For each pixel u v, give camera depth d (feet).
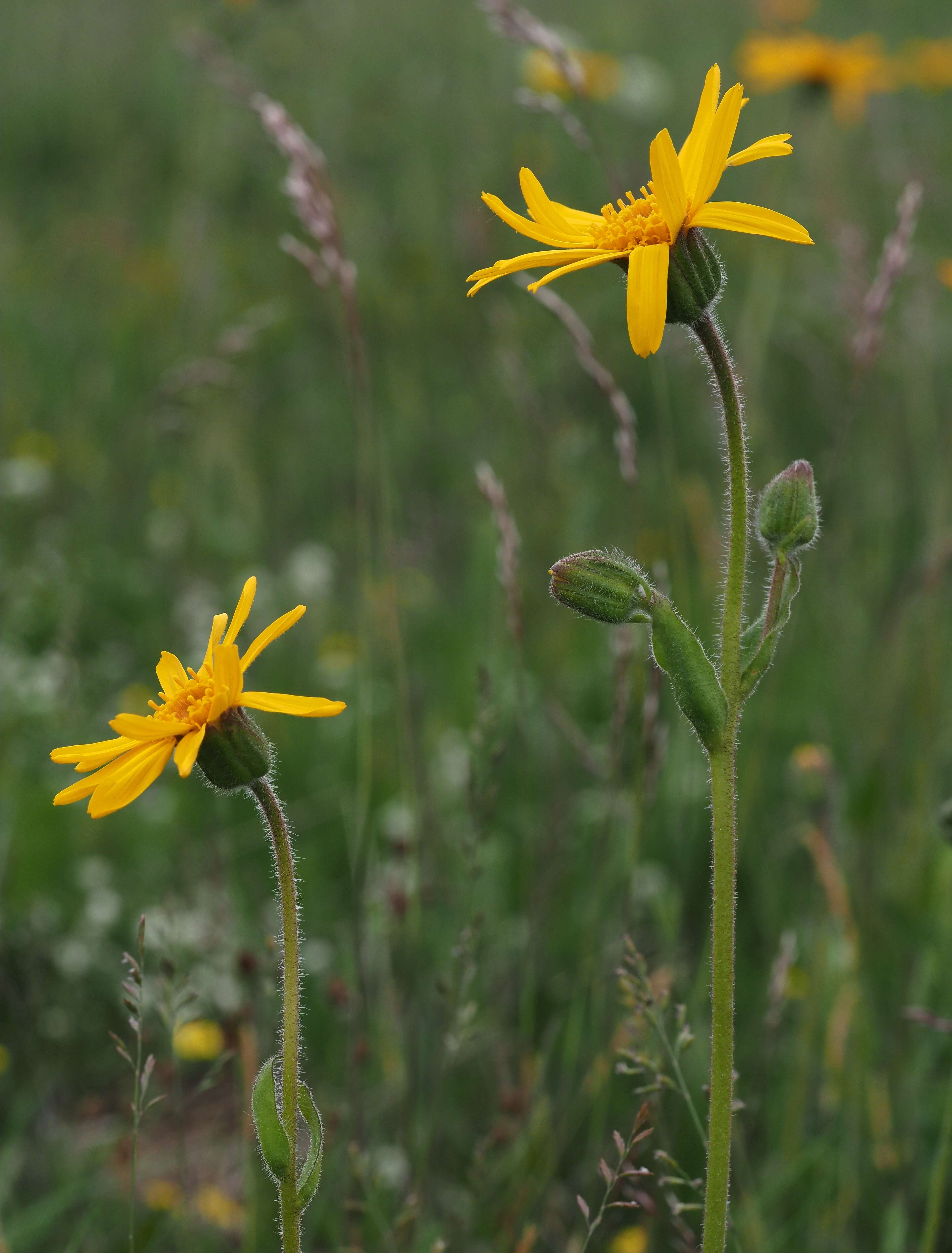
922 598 13.48
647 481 17.21
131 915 12.24
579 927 11.29
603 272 20.56
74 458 20.20
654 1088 6.84
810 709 13.55
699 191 5.50
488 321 20.07
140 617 17.02
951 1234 8.85
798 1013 10.80
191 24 22.71
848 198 22.56
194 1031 10.94
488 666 13.02
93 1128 10.68
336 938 11.80
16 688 14.52
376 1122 9.74
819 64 18.60
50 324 24.03
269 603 16.70
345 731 14.43
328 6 34.81
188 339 22.20
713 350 5.71
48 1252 9.05
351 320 10.79
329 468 19.85
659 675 9.20
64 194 30.17
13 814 13.06
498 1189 9.12
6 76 35.22
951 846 10.49
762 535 5.77
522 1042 9.82
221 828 12.97
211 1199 9.52
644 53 33.32
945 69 22.12
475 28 34.91
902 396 17.62
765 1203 8.88
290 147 10.49
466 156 27.02
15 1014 11.12
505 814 12.76
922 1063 9.58
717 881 5.58
